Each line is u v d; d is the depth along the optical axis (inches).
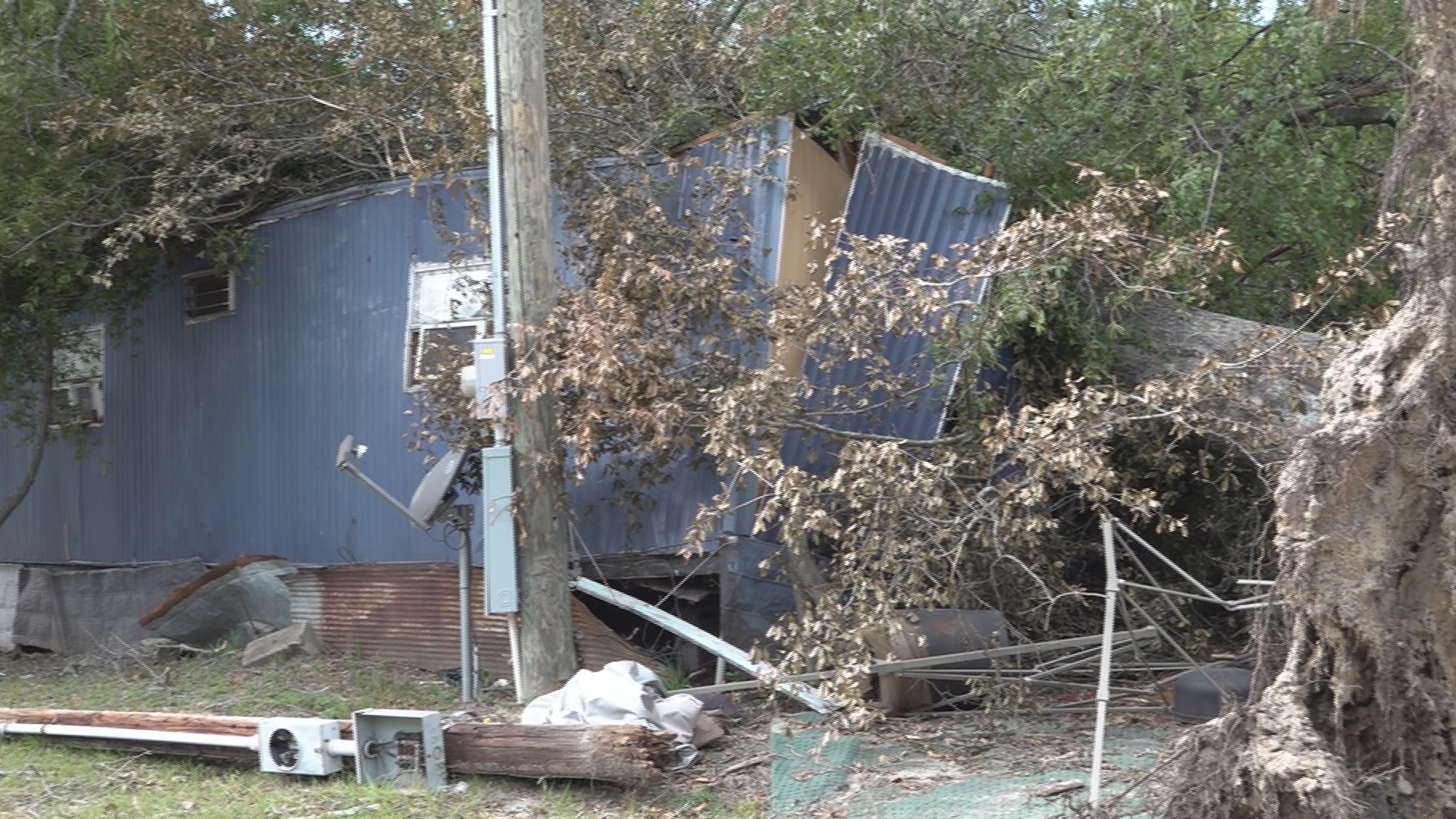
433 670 388.5
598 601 393.7
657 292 332.2
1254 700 199.0
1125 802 219.9
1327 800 172.4
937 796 244.1
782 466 283.1
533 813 245.9
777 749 279.4
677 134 416.8
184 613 426.9
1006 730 289.1
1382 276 296.4
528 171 331.6
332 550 439.2
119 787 272.2
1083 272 339.9
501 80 333.7
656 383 319.3
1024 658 327.9
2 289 468.4
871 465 274.1
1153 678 319.0
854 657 265.4
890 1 393.1
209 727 285.3
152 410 493.0
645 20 413.1
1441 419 181.9
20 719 311.4
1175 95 384.2
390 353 424.5
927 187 374.6
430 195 394.6
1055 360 367.9
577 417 323.3
